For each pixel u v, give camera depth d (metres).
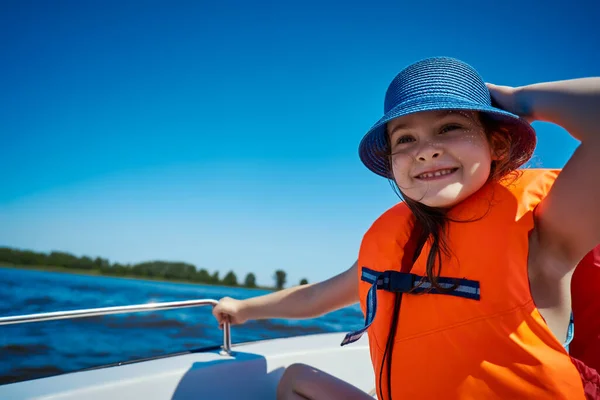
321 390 1.30
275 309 1.56
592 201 0.75
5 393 1.35
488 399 0.84
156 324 8.63
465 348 0.88
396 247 1.10
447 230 0.97
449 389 0.88
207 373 1.58
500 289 0.86
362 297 1.19
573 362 0.86
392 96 1.01
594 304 1.00
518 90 0.93
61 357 7.02
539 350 0.82
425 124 0.93
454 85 0.93
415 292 0.98
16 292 20.22
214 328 8.52
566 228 0.80
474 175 0.92
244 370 1.66
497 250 0.88
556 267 0.85
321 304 1.47
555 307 0.87
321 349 1.85
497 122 0.98
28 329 8.75
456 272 0.93
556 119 0.81
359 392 1.27
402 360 0.97
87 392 1.39
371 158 1.14
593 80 0.76
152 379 1.50
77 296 20.41
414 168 0.94
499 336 0.85
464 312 0.89
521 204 0.91
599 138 0.72
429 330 0.94
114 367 1.58
